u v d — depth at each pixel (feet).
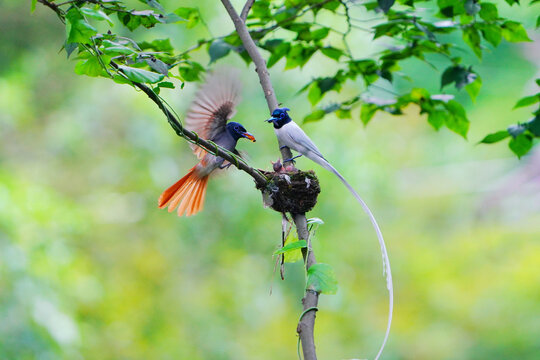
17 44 43.32
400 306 55.31
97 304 43.14
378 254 53.36
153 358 45.50
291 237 15.67
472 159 68.74
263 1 20.11
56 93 47.24
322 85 21.38
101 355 42.80
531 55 55.77
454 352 53.11
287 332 49.75
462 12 19.53
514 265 58.70
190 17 20.88
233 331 49.11
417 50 20.75
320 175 45.50
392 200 56.95
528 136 20.07
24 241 34.83
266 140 44.88
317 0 20.48
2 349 30.60
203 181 18.25
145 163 47.65
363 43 44.93
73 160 50.60
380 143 57.62
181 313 48.37
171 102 43.34
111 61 12.99
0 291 32.04
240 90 17.21
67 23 12.43
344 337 52.13
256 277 49.24
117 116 48.52
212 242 48.57
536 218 62.03
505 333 53.62
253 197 46.83
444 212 66.64
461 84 20.25
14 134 49.65
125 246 50.67
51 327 32.86
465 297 56.80
